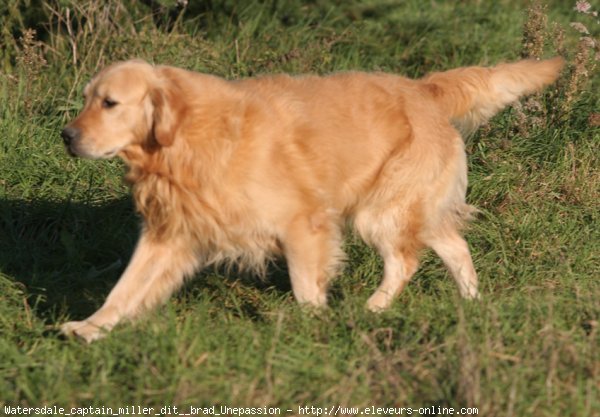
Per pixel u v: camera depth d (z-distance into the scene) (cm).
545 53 1419
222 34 1656
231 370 764
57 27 1573
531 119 1314
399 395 736
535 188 1233
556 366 756
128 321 875
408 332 835
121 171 1228
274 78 948
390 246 1003
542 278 1045
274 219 898
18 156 1229
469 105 1033
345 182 957
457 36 1719
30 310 934
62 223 1145
